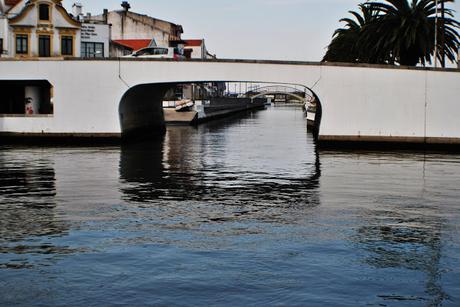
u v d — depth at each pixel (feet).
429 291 32.55
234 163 97.35
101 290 32.35
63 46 183.01
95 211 54.29
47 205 57.11
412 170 88.33
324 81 124.47
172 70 127.03
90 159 100.22
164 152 115.65
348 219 51.52
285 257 38.78
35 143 131.44
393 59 139.23
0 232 45.50
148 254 39.29
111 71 128.67
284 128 219.20
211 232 45.96
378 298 31.42
